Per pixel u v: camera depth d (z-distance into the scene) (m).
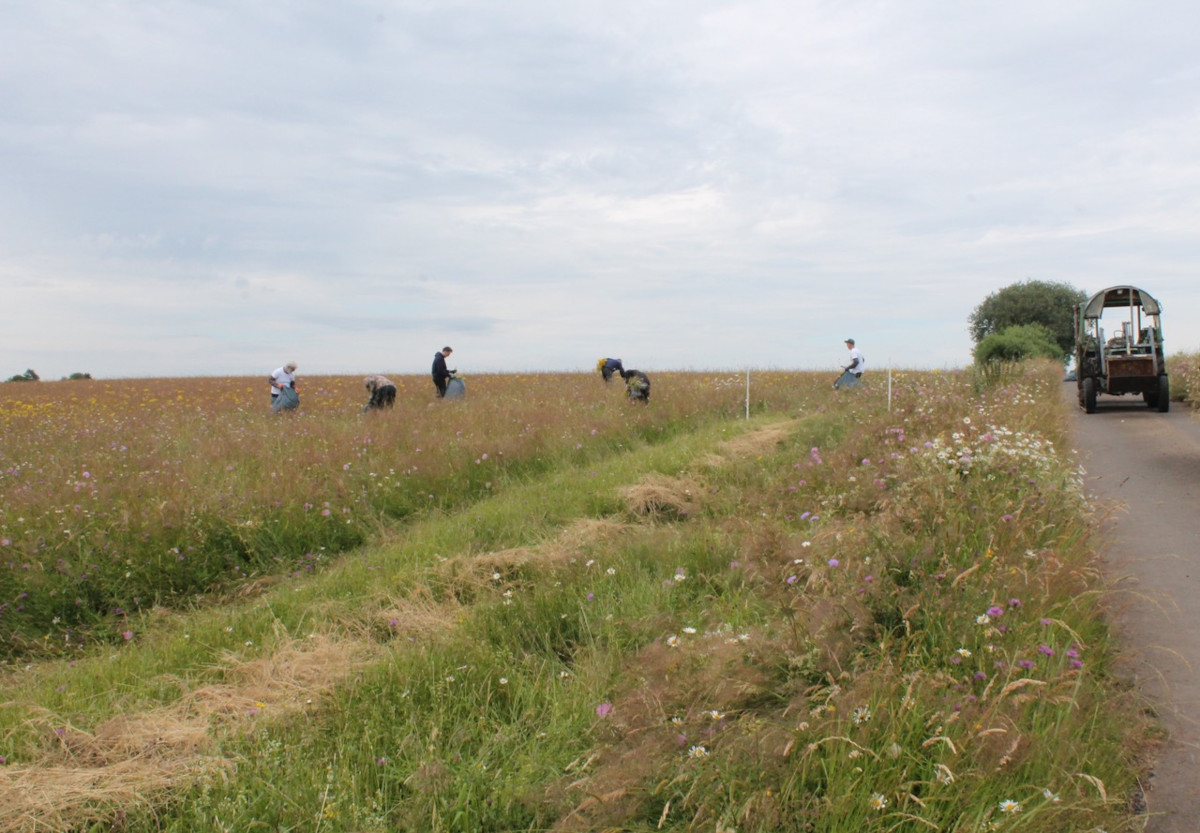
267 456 11.65
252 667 5.32
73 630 7.05
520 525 8.67
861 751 3.35
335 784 3.83
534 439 12.83
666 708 4.00
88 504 8.84
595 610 5.88
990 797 3.23
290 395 18.89
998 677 3.99
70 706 5.05
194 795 3.88
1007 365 20.58
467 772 3.87
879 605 4.55
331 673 5.09
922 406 12.91
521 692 4.68
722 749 3.52
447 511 10.16
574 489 10.07
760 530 6.56
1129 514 8.18
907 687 3.68
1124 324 19.36
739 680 4.06
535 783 3.75
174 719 4.64
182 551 8.20
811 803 3.23
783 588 5.47
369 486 10.27
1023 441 8.09
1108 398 22.11
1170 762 3.69
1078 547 5.98
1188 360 23.16
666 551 7.01
